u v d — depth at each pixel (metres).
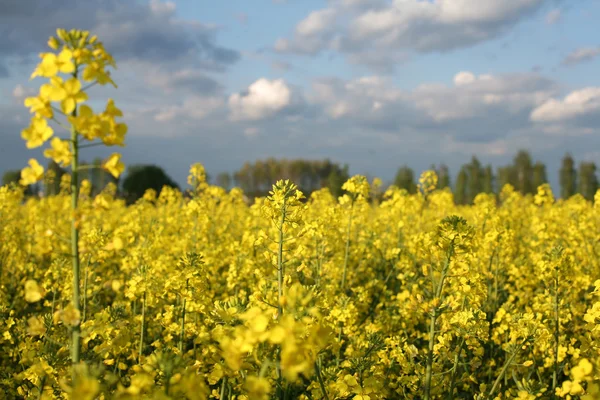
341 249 10.02
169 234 12.73
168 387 2.60
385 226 13.30
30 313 8.41
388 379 5.54
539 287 8.71
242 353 2.66
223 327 3.71
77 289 2.93
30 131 2.73
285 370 2.42
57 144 2.72
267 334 2.49
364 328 6.98
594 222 12.21
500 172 59.53
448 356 5.01
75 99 2.68
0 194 9.73
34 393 4.51
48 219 12.23
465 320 4.93
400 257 9.74
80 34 2.85
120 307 5.73
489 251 8.31
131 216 13.86
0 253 9.83
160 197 17.55
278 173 62.28
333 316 5.59
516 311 6.21
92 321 4.07
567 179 56.62
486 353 7.03
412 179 40.62
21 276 10.11
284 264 5.04
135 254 8.41
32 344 5.38
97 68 2.76
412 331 7.43
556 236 10.25
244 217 15.99
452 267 4.89
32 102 2.71
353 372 4.73
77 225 2.84
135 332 6.01
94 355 3.61
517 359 6.24
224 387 4.14
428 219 14.37
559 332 6.21
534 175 58.03
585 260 9.91
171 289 5.38
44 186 20.30
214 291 8.70
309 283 8.16
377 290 9.15
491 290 8.16
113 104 2.78
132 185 43.22
